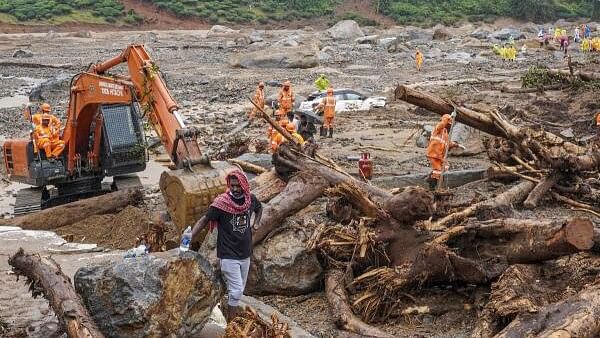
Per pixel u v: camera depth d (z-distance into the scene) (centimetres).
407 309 1066
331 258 1151
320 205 1452
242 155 2014
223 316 938
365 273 1103
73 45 7050
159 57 5984
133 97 1545
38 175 1784
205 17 9438
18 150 1803
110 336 766
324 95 3394
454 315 1062
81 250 1228
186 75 4800
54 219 1530
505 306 916
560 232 1024
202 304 816
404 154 2292
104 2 9175
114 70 5000
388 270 1080
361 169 1719
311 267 1155
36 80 4703
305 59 5191
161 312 768
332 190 1206
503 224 1088
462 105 1712
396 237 1113
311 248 1150
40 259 862
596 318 871
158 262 776
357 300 1068
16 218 1553
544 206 1519
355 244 1125
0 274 1078
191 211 1188
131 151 1803
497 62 5503
